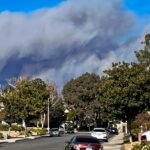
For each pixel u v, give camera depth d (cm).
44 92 8825
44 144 5119
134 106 4303
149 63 9219
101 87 4541
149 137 4234
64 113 12575
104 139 5750
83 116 13062
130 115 4475
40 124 11862
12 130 8794
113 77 4491
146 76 4356
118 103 4353
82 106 13088
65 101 13438
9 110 8550
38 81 9094
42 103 8656
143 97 4319
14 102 8475
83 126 13188
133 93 4297
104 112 4525
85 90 13125
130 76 4412
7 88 10306
